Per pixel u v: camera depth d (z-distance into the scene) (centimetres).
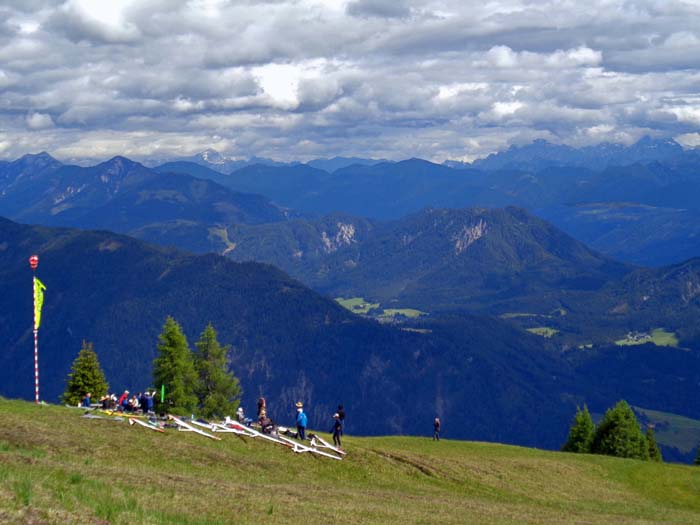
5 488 2681
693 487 6831
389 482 5153
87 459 3953
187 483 3628
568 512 5109
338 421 5691
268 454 5116
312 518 3319
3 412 4806
